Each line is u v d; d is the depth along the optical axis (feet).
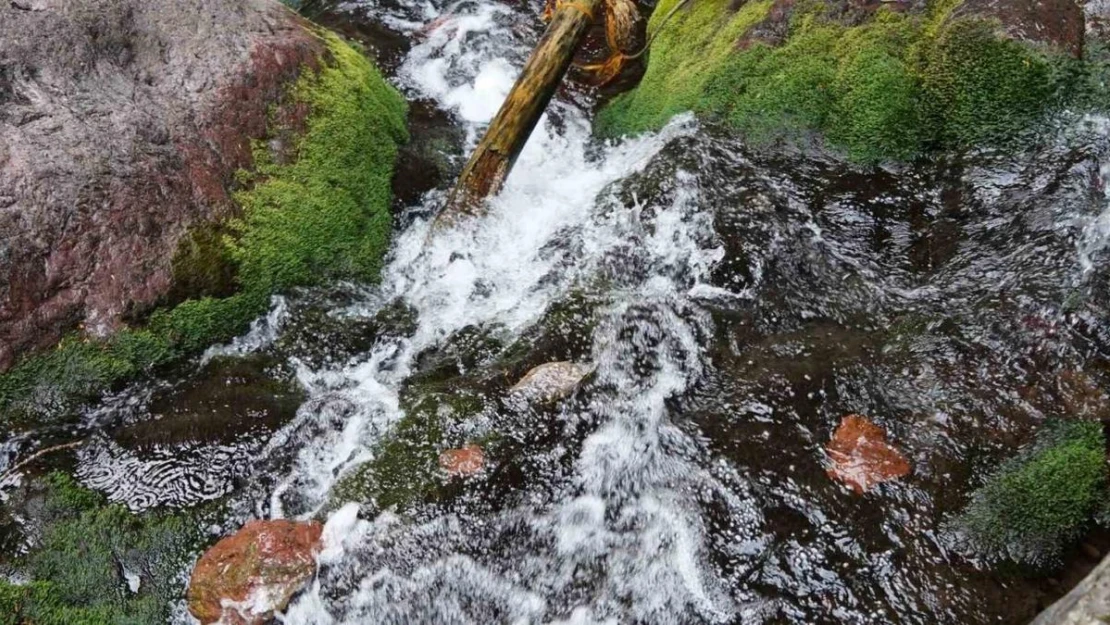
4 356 9.27
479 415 9.55
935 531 8.81
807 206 11.25
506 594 8.80
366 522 8.93
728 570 8.76
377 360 10.39
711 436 9.44
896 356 9.89
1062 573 8.52
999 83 11.02
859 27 11.83
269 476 9.34
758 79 11.97
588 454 9.41
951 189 11.03
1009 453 9.06
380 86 12.55
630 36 13.78
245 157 10.66
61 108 9.95
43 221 9.48
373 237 11.30
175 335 9.96
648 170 11.66
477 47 14.35
